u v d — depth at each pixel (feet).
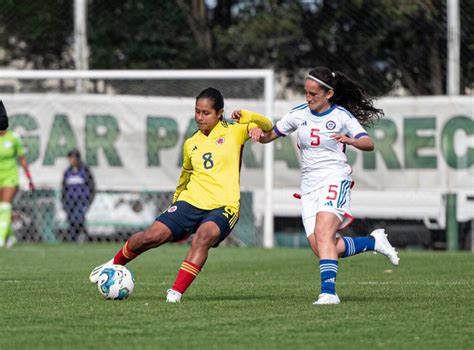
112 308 82.79
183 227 89.15
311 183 89.04
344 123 87.86
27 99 200.13
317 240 86.89
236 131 90.53
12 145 186.39
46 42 239.91
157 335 68.18
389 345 64.23
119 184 199.52
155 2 234.58
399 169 193.26
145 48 232.94
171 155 197.88
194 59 232.94
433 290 101.19
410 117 192.34
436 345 64.28
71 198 199.11
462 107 190.19
